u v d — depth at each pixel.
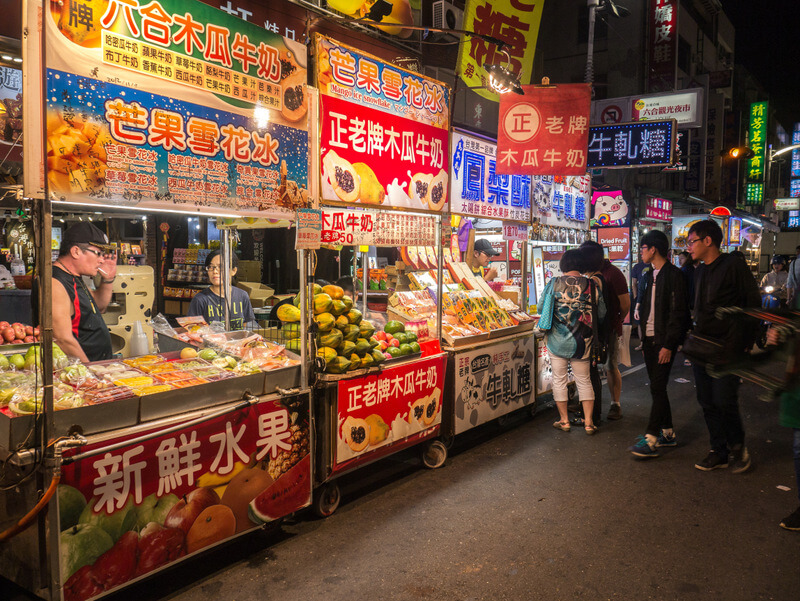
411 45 7.27
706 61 24.11
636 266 8.53
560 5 17.45
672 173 16.81
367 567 2.92
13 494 2.26
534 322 5.71
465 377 4.51
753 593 2.72
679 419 5.74
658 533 3.32
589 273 5.28
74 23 2.09
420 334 4.25
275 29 5.57
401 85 3.81
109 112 2.21
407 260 5.47
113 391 2.42
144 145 2.34
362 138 3.51
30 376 2.55
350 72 3.39
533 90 5.00
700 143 16.50
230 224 3.98
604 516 3.54
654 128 9.63
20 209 3.24
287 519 3.39
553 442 4.98
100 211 3.56
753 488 3.99
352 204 3.46
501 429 5.37
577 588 2.75
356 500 3.76
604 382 7.41
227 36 2.64
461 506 3.67
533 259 7.21
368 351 3.61
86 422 2.24
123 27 2.24
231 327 4.30
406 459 4.55
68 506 2.15
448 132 4.32
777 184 36.03
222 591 2.69
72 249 3.24
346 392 3.39
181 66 2.46
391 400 3.74
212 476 2.68
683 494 3.88
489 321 5.05
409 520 3.46
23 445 2.12
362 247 4.75
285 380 3.09
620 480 4.12
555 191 6.32
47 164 2.03
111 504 2.29
